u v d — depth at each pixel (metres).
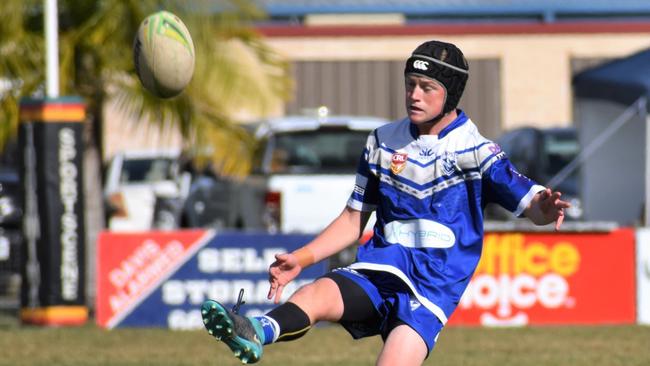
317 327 43.41
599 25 99.50
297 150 53.19
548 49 99.75
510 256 43.41
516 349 37.00
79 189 42.91
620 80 55.00
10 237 55.72
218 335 17.12
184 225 70.31
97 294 42.47
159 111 47.62
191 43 22.70
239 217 56.34
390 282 19.17
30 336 40.03
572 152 71.62
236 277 42.62
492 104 99.94
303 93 99.12
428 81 19.03
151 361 34.41
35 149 42.66
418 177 19.41
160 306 42.59
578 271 43.72
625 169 59.09
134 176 80.19
